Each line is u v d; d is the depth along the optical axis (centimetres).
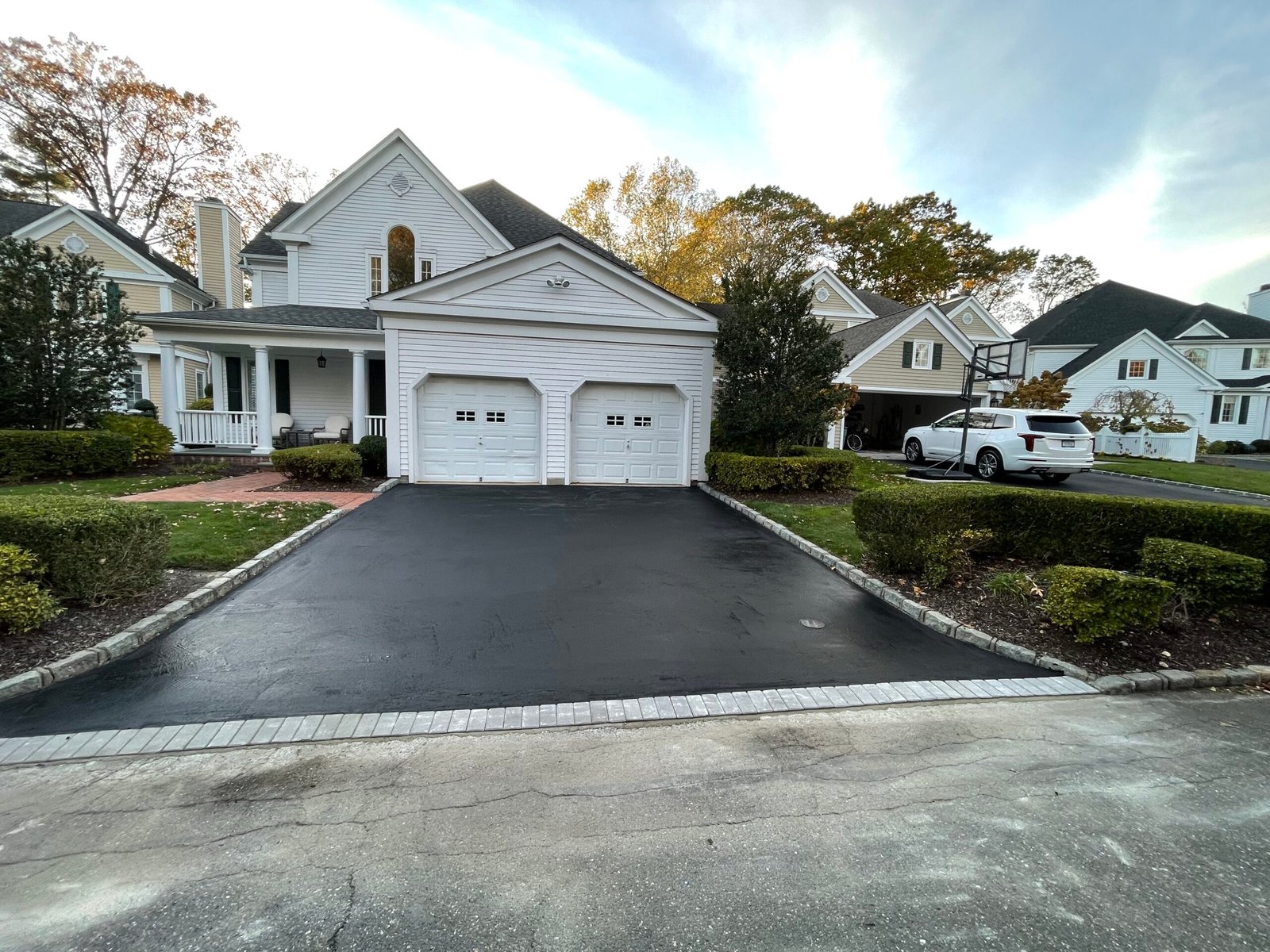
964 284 3625
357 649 399
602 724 313
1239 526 526
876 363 2014
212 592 484
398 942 174
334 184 1412
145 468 1177
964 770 278
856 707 341
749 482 1042
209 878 198
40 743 279
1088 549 582
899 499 561
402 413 1095
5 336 1055
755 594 541
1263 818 246
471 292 1091
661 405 1197
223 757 274
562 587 544
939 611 488
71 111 2336
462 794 249
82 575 415
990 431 1319
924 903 194
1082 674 388
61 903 186
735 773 270
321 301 1440
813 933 181
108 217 2502
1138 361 2567
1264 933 185
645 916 186
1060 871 211
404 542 687
